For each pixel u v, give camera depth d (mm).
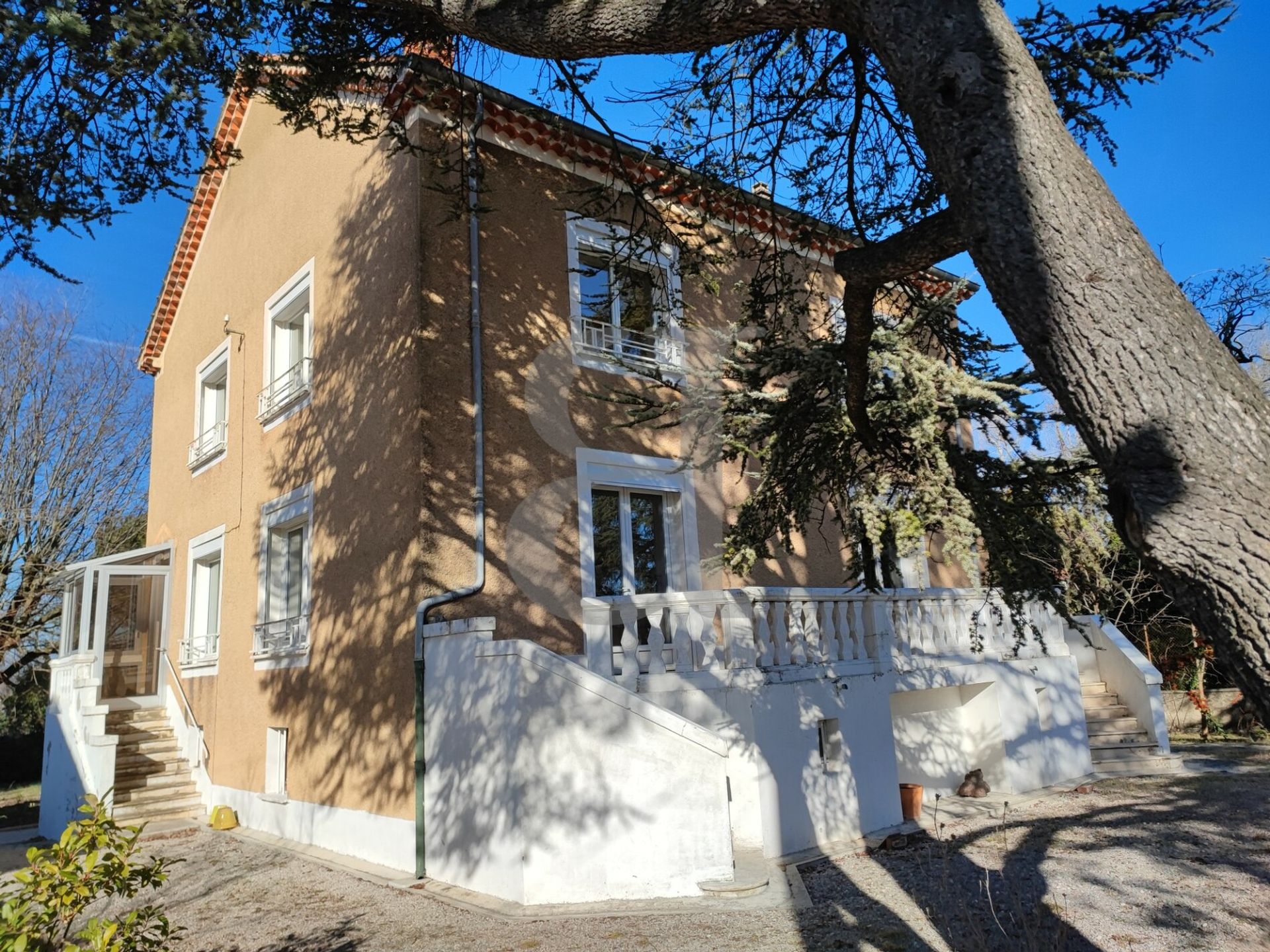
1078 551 6301
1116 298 2436
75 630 15727
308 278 11914
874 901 6723
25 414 21047
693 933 6074
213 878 8898
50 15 4543
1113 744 13344
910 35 2951
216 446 14078
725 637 8688
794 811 8422
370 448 9844
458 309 9562
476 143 9406
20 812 16812
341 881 8297
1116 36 5461
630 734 7270
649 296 9953
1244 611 2139
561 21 4059
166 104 5562
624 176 7707
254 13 5562
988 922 6141
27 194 5430
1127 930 5891
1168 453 2275
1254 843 8188
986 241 2719
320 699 10258
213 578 14891
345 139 11242
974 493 5996
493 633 7996
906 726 10883
